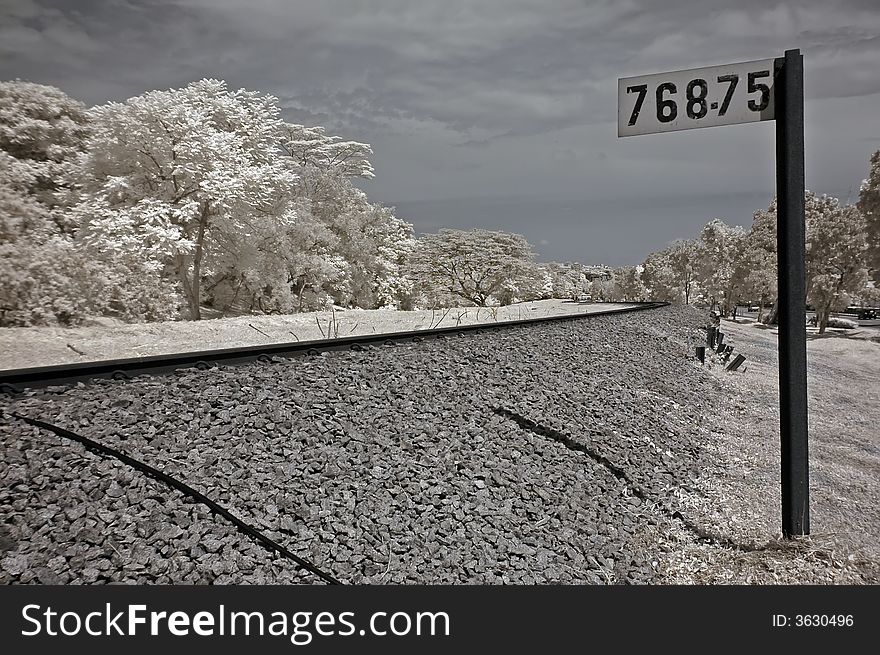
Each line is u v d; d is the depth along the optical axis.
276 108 28.64
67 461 3.89
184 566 3.38
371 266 35.44
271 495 4.04
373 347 7.54
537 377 8.02
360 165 42.81
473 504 4.72
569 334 11.61
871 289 43.12
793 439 5.36
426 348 8.01
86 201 21.66
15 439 4.03
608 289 79.25
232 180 22.67
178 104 23.23
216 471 4.12
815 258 42.53
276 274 26.81
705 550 5.42
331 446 4.81
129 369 5.73
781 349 5.36
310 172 34.62
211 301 28.23
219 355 6.39
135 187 22.34
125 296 15.36
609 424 7.45
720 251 62.75
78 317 13.42
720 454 8.24
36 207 17.98
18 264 12.84
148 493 3.73
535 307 27.30
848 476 8.46
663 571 4.93
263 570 3.52
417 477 4.79
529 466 5.61
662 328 17.47
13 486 3.62
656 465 6.91
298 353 6.88
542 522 4.87
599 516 5.33
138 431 4.41
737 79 5.12
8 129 22.14
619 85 5.41
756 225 53.84
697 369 13.19
